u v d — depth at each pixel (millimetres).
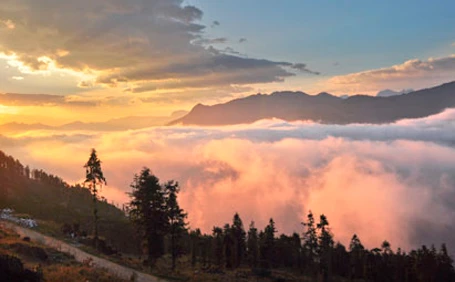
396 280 73750
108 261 40188
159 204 45781
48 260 32812
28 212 76625
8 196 89312
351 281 71500
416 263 72312
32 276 23297
